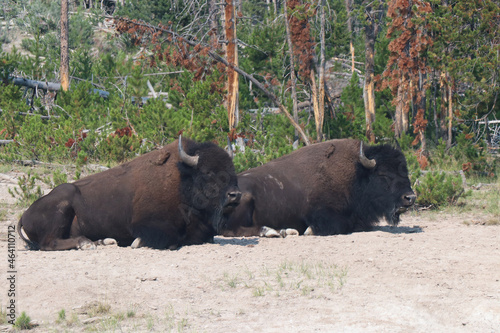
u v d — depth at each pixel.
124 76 84.44
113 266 23.20
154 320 17.50
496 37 63.84
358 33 103.00
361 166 30.97
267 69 83.06
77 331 16.75
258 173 31.58
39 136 61.03
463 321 17.09
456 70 62.53
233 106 65.19
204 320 17.42
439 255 24.83
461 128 70.44
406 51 67.94
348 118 71.88
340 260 24.12
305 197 31.03
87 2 173.00
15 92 73.19
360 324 16.81
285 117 66.12
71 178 52.50
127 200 27.12
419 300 18.91
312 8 64.56
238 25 101.69
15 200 44.22
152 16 115.00
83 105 72.81
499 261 23.70
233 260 24.36
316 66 66.88
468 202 45.44
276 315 17.75
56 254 25.33
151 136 57.47
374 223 32.09
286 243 27.59
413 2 65.12
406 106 69.25
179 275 22.09
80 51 107.25
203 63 66.31
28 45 138.75
